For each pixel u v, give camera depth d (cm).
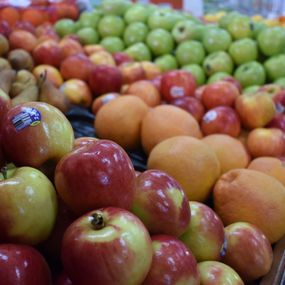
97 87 90
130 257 29
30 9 138
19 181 32
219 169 57
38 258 31
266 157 64
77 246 29
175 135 63
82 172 32
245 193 50
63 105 74
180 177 52
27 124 36
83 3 152
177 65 126
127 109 67
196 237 41
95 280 29
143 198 36
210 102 76
